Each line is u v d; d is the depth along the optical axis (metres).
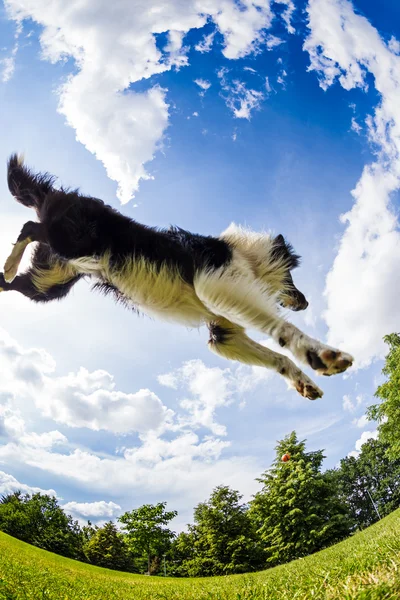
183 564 9.88
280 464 8.16
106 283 1.10
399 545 0.87
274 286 1.16
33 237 1.11
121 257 1.05
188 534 10.14
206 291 1.01
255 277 1.08
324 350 0.92
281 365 1.06
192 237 1.07
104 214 1.07
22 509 11.19
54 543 10.91
